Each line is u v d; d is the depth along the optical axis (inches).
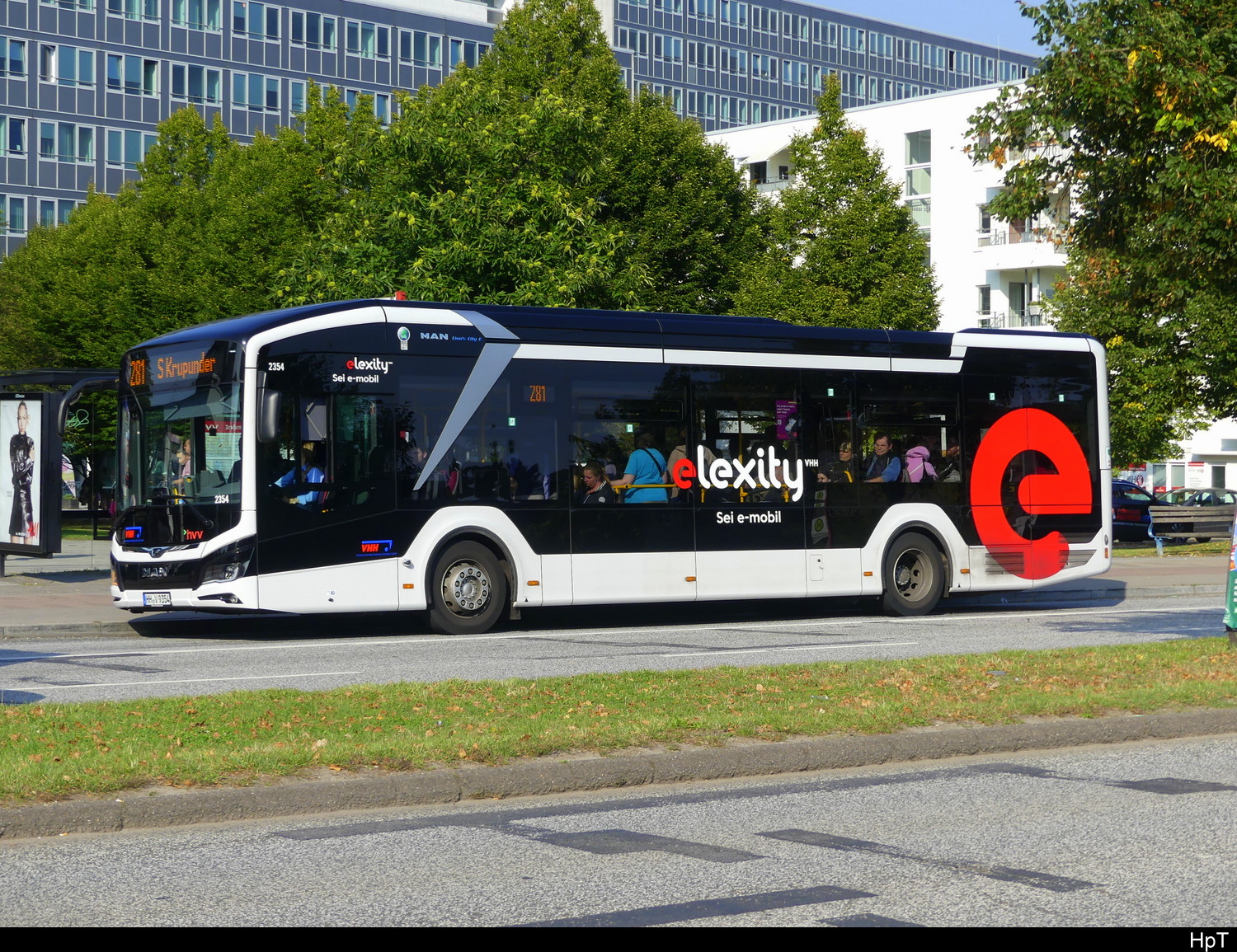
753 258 1723.7
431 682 441.4
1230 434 2755.9
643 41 4050.2
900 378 784.9
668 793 321.4
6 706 389.7
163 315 1438.2
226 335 650.2
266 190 1419.8
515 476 690.2
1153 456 1893.5
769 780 336.2
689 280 1658.5
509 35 1599.4
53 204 2906.0
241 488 641.0
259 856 263.0
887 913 224.5
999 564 809.5
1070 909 226.7
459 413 679.7
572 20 1595.7
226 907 229.0
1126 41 560.4
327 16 3213.6
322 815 298.2
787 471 751.7
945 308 2763.3
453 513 677.3
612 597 706.2
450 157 1110.4
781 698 406.3
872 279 1689.2
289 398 647.8
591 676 450.9
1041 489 824.3
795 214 1704.0
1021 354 822.5
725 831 283.4
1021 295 2704.2
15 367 1619.1
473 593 686.5
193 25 3051.2
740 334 745.6
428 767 319.3
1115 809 303.1
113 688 464.1
